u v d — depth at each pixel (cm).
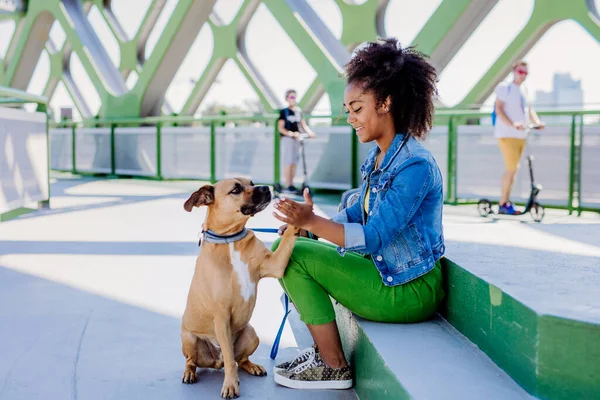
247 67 1238
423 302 247
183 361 298
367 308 248
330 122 1026
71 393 260
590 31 770
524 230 338
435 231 248
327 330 255
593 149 691
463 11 872
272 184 1065
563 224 362
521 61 678
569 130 708
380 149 256
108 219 748
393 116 245
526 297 193
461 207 807
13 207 734
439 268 253
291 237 253
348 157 995
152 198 981
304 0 1123
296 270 254
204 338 275
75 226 693
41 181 834
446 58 938
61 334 333
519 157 695
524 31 845
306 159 1053
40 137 832
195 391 262
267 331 344
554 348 177
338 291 251
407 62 242
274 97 1230
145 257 527
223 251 255
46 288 426
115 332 337
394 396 197
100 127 1513
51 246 575
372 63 240
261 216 768
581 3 774
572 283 211
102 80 1505
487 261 248
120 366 290
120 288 427
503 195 706
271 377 278
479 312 220
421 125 246
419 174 234
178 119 1241
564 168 717
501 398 180
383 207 233
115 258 522
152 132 1299
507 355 198
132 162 1355
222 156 1155
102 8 1521
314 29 1104
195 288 262
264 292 425
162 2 1377
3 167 703
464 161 815
